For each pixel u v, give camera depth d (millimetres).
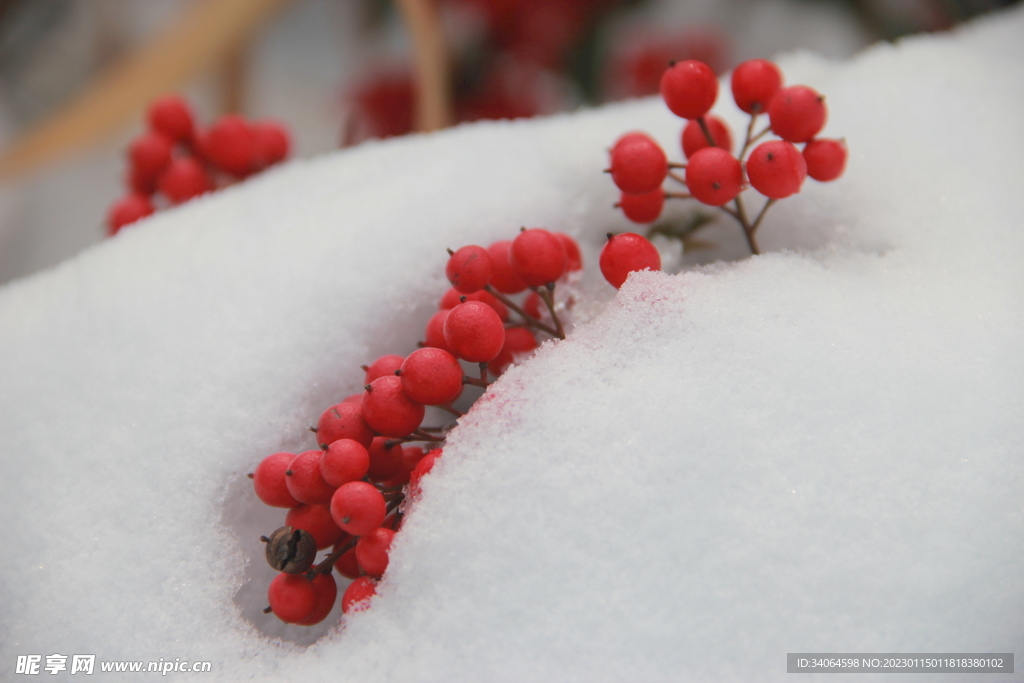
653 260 243
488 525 230
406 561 232
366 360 257
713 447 229
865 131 267
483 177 269
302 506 239
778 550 224
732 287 241
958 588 223
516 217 265
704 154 241
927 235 252
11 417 252
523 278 242
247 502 254
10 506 246
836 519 225
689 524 226
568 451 231
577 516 228
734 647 222
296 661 236
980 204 254
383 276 258
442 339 241
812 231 262
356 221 262
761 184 239
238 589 248
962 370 234
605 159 269
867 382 233
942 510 226
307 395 253
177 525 245
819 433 230
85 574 242
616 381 235
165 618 241
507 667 225
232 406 249
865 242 257
